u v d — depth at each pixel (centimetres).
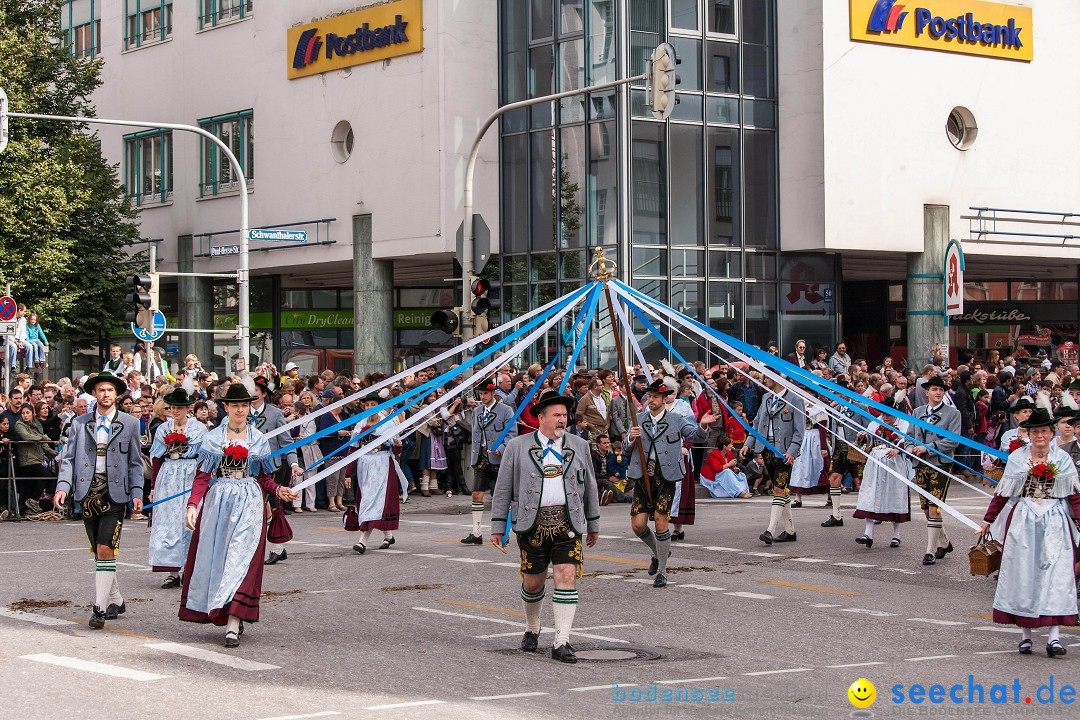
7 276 3444
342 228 3453
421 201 3256
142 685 903
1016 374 3116
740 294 3234
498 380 1948
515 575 1464
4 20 3609
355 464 1711
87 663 980
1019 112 3528
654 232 3141
